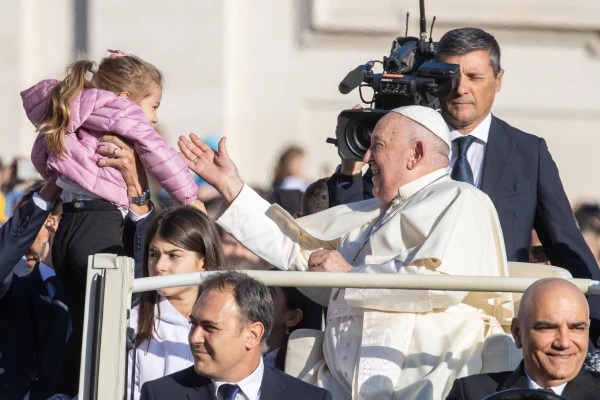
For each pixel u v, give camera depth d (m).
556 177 20.36
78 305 17.91
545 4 47.59
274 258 19.67
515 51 48.31
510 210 19.97
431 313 17.80
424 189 18.34
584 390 14.86
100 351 13.42
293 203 30.34
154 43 47.84
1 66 48.16
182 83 47.81
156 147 17.92
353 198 21.78
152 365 17.27
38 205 18.12
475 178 20.59
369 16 47.69
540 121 48.69
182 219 17.53
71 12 48.44
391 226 18.12
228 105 47.91
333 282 15.15
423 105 20.02
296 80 48.28
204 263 17.64
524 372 15.05
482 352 17.45
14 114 48.00
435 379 16.98
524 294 14.86
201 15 47.78
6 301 18.78
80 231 17.86
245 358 15.20
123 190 18.14
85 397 13.48
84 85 18.34
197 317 15.08
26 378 18.52
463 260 17.52
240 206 19.77
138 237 18.14
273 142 48.16
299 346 18.61
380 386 17.20
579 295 14.64
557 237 19.88
